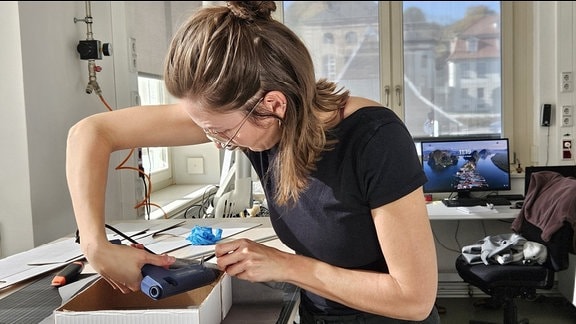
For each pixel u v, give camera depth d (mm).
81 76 1985
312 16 3607
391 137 787
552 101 3350
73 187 880
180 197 2650
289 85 751
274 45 742
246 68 717
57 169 1790
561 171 2838
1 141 1597
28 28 1619
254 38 730
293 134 787
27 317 889
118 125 962
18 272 1133
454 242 3428
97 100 2125
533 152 3482
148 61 2650
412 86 3570
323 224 870
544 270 2391
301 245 935
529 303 3090
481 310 3121
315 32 3617
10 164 1607
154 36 2734
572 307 2996
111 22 2291
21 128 1596
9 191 1613
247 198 1945
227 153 2018
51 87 1759
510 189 3207
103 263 803
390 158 774
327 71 3641
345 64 3615
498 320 2943
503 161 3158
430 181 3176
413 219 769
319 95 842
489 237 2693
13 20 1567
